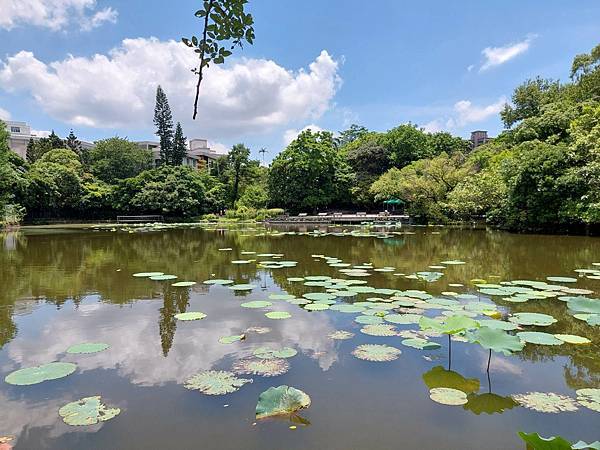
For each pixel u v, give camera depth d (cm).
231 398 311
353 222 3148
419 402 302
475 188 2000
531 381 340
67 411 292
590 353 404
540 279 770
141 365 377
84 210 3553
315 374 352
